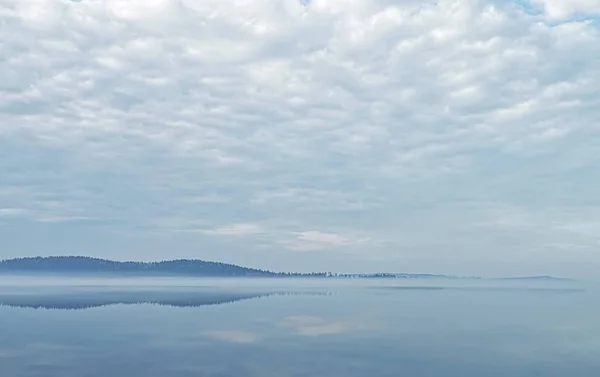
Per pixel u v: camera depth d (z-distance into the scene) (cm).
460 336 4262
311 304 7912
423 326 4984
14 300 8300
